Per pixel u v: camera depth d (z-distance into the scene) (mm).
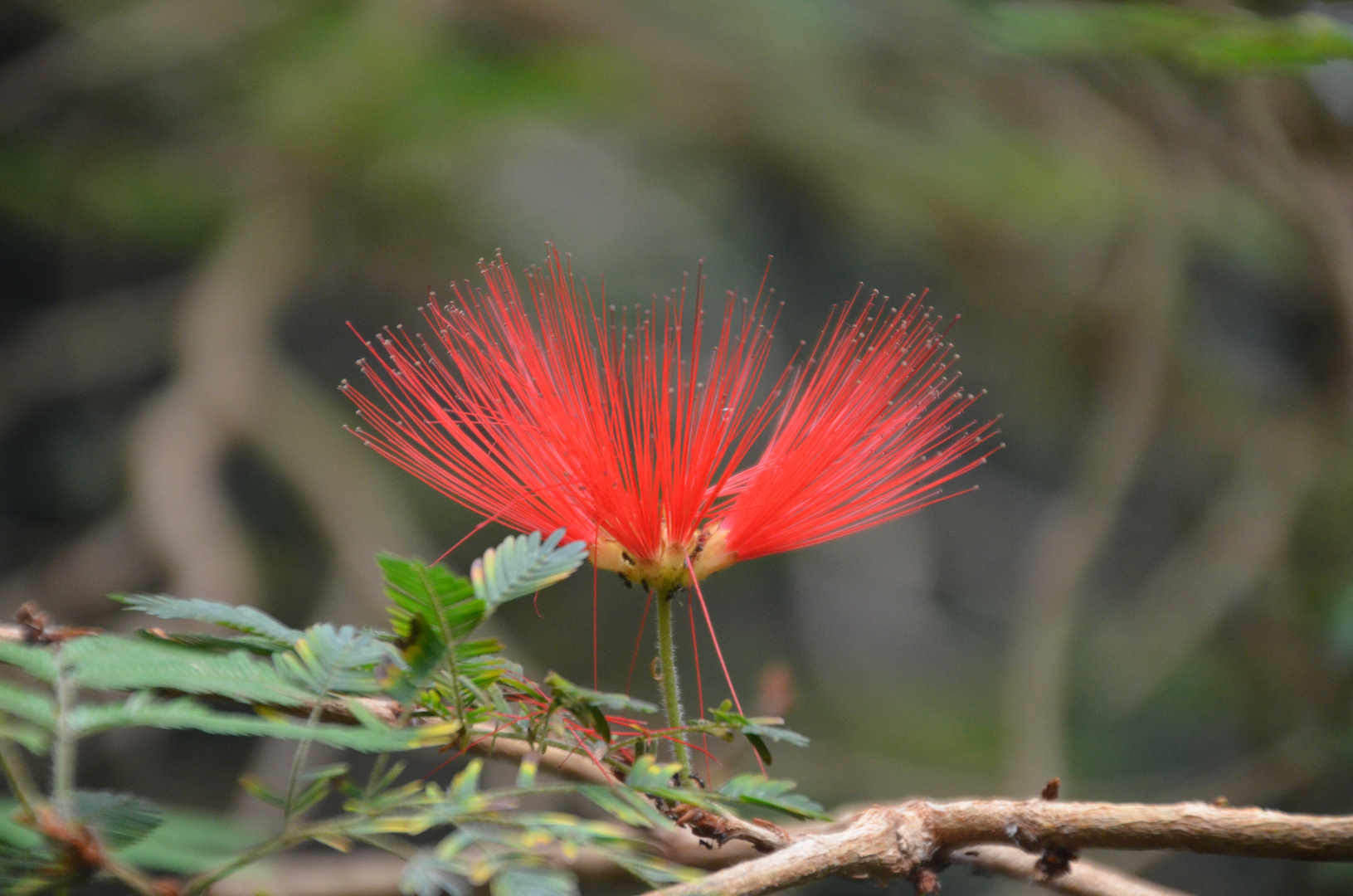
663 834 2098
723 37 10977
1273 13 4160
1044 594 8688
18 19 11727
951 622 15148
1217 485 11031
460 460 2570
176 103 11266
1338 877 5840
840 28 10703
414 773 5875
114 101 11164
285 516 12344
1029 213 10562
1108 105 8898
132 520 9102
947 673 14383
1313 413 9328
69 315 11445
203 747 10211
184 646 2006
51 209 11062
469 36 10758
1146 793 10945
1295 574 9117
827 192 11812
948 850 2098
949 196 10914
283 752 7605
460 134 10344
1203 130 7977
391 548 9625
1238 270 10531
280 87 10445
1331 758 7227
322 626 1902
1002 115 10008
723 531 2549
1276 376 10539
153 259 12422
